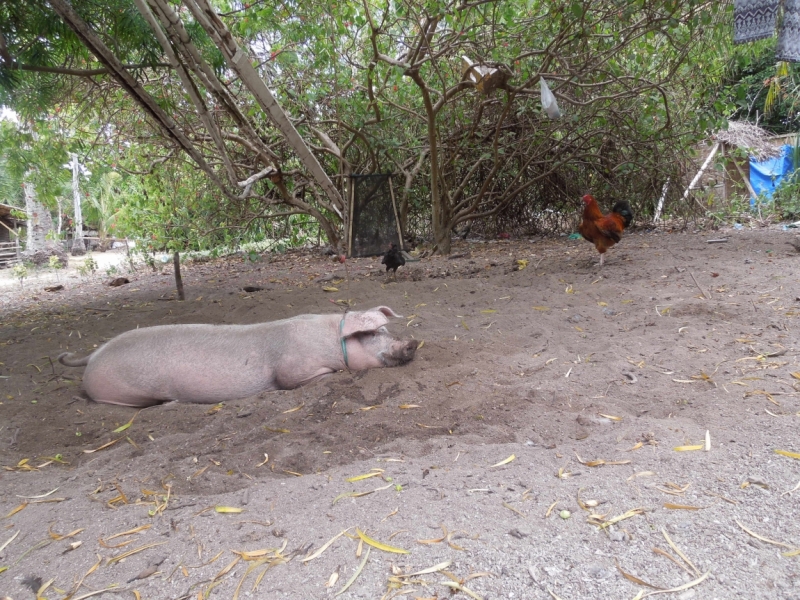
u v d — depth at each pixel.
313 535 2.33
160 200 14.29
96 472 3.12
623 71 10.28
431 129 9.75
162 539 2.39
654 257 8.27
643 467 2.69
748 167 16.41
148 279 11.36
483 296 6.55
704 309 5.23
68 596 2.07
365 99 10.69
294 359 4.21
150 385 4.20
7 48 6.25
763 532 2.17
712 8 7.73
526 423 3.33
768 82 16.42
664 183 13.11
